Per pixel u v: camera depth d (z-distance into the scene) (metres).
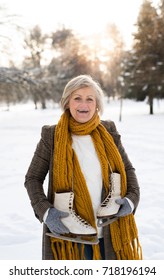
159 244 3.67
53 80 24.67
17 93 23.19
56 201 1.93
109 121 2.21
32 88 23.41
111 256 2.05
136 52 27.06
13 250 3.61
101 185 2.01
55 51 38.50
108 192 2.01
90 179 1.99
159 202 5.02
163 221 4.30
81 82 1.99
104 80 40.72
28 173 2.02
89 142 2.04
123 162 2.14
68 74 29.61
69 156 1.95
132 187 2.09
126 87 28.25
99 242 2.09
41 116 29.81
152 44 26.39
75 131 2.02
